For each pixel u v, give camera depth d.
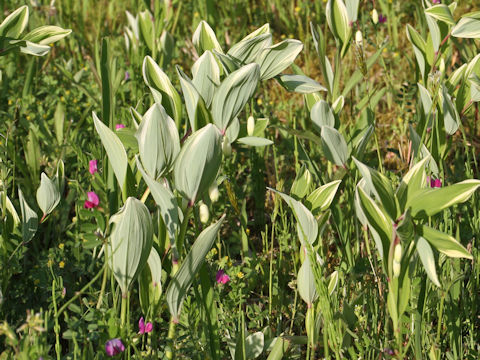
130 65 4.31
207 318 2.00
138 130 1.71
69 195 3.06
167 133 1.71
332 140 2.47
